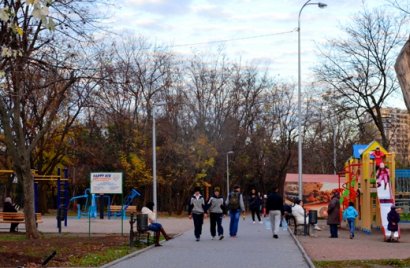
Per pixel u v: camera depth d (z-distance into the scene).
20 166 22.25
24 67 19.83
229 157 66.12
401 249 18.48
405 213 33.81
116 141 53.12
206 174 56.69
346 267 13.73
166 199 59.84
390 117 51.22
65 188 33.38
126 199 52.19
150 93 53.03
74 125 49.84
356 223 30.33
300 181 35.06
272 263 14.48
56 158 52.12
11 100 23.61
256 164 69.31
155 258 15.70
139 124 53.03
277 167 71.38
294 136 72.50
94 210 46.31
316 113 70.12
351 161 32.03
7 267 13.25
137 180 52.06
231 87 64.00
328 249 18.31
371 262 14.54
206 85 61.75
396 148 71.75
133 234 19.17
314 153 72.06
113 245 19.34
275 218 22.91
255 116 67.75
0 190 61.72
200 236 23.31
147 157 51.94
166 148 52.31
